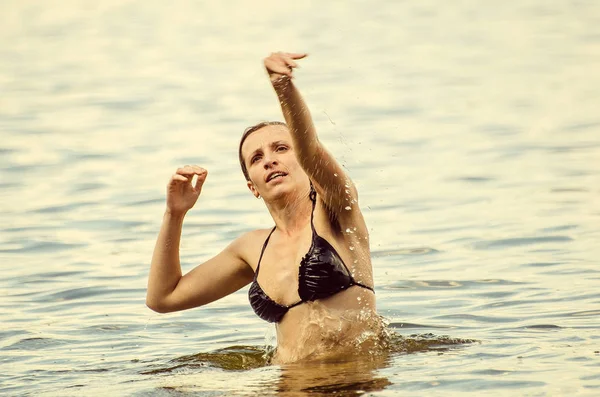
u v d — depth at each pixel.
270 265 16.11
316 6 107.94
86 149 41.41
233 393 13.20
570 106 46.50
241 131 44.38
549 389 12.39
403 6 104.19
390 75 61.06
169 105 53.81
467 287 20.47
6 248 25.92
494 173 33.00
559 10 93.12
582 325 16.75
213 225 27.50
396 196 30.30
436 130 42.38
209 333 18.44
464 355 14.68
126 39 88.19
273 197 16.20
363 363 14.47
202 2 118.19
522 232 24.97
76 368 15.99
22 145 42.69
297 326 15.62
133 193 32.44
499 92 52.50
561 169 32.91
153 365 15.97
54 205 31.02
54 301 21.09
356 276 15.78
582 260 22.00
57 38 90.19
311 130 14.75
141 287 22.00
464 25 86.50
